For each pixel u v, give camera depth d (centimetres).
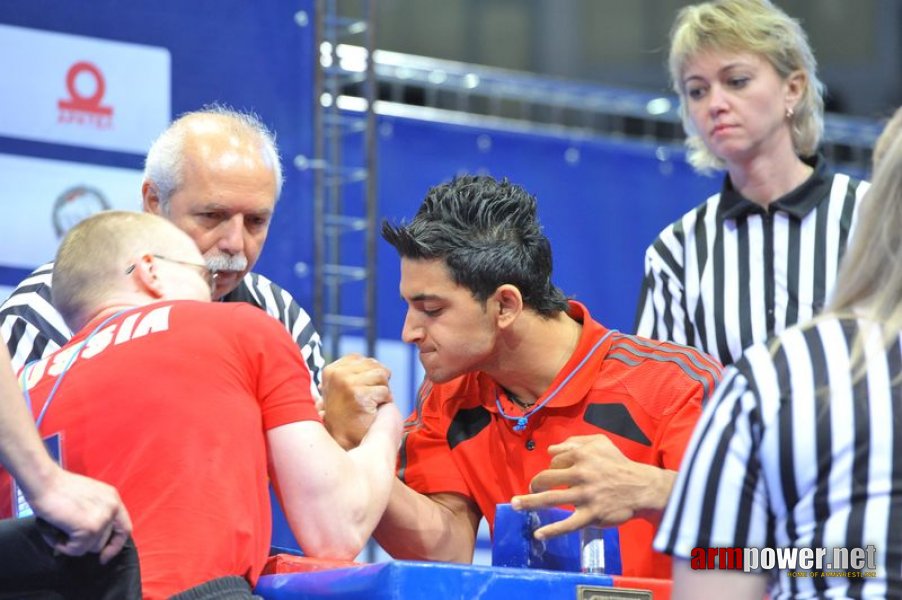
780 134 881
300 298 1071
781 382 402
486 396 665
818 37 1711
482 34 1599
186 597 466
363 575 454
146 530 481
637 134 1517
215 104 1049
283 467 526
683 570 406
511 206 623
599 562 553
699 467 406
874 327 402
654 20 1669
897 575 384
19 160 989
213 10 1058
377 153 1205
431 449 679
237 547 491
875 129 1502
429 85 1366
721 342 891
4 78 988
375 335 1141
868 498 388
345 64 1213
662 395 632
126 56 1027
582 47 1642
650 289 935
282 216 1068
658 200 1311
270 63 1075
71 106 1008
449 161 1238
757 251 890
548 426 643
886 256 409
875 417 390
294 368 534
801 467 394
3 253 980
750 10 876
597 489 540
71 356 528
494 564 554
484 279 608
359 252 1177
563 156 1281
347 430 600
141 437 496
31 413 507
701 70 881
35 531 450
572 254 1265
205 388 507
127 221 570
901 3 1717
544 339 638
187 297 559
